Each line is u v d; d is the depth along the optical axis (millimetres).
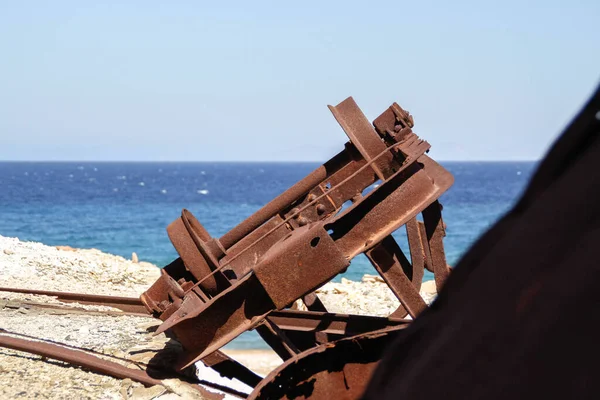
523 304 400
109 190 97438
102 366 5469
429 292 9883
